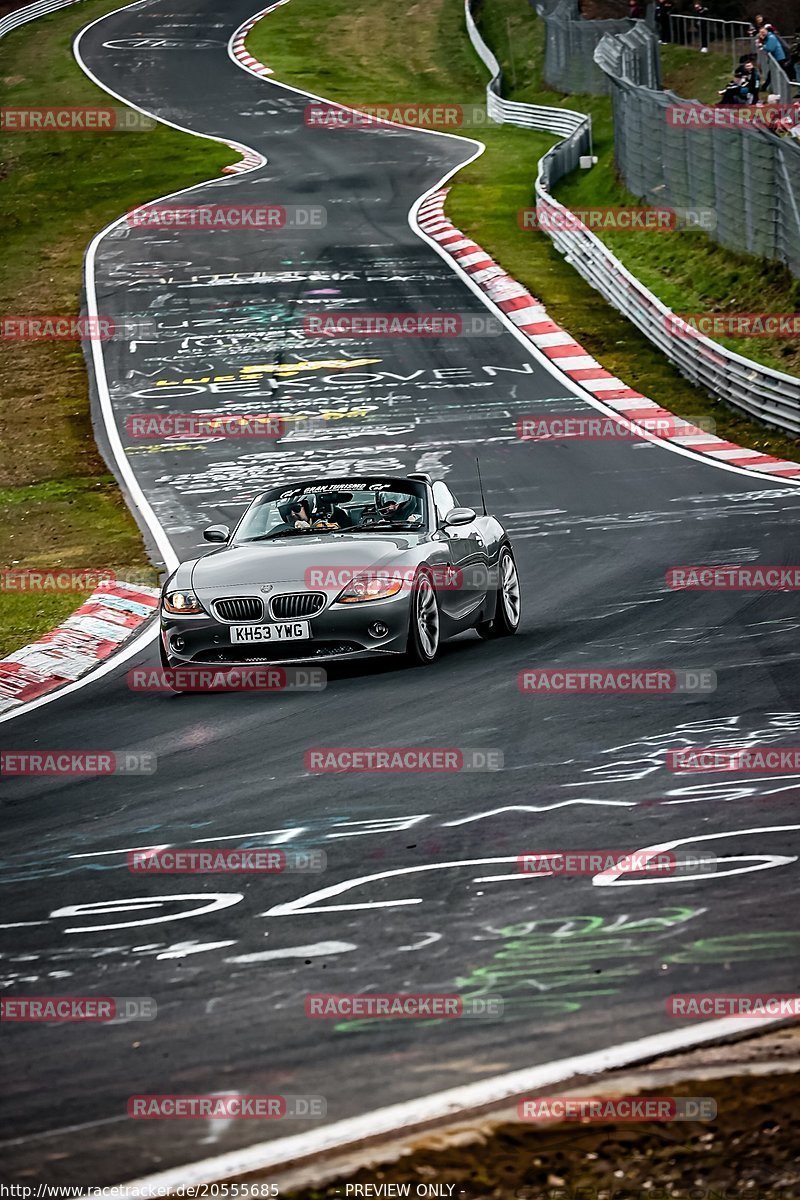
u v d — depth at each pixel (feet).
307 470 242.58
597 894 62.59
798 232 304.30
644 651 119.75
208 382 303.27
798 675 105.91
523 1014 50.49
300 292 362.53
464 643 134.92
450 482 228.22
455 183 467.52
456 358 308.19
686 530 181.37
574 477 224.53
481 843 72.08
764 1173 39.86
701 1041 46.75
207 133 570.46
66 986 57.98
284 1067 48.14
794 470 218.79
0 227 462.19
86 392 304.71
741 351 291.79
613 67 477.36
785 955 53.83
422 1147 41.78
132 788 91.71
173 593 121.29
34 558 197.67
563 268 371.76
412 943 58.75
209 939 61.72
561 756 88.48
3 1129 45.65
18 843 81.92
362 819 78.69
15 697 128.16
